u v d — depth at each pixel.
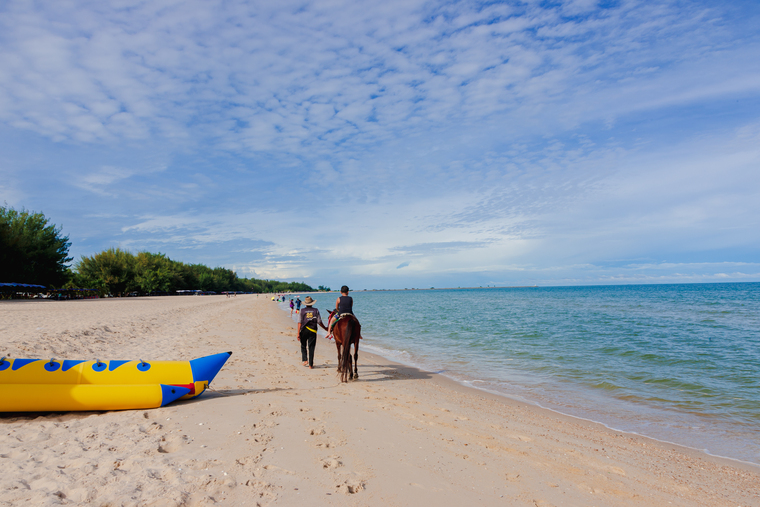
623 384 9.60
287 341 16.39
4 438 4.86
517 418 6.92
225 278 144.12
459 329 22.38
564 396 8.62
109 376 6.15
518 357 13.32
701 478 4.63
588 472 4.57
